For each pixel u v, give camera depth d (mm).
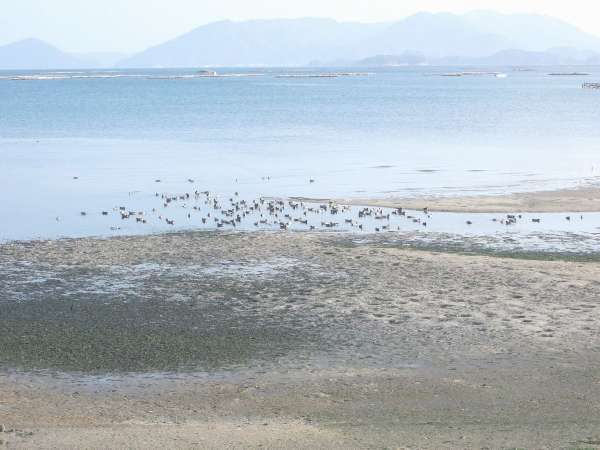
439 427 17469
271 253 32500
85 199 46844
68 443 16344
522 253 32500
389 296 26797
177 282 28547
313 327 24125
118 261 31391
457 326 24109
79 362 21656
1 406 18922
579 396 19438
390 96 172250
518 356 21953
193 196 47312
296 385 20219
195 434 16953
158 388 20062
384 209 42500
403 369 21203
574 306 25703
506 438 16594
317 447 16078
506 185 50250
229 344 22875
